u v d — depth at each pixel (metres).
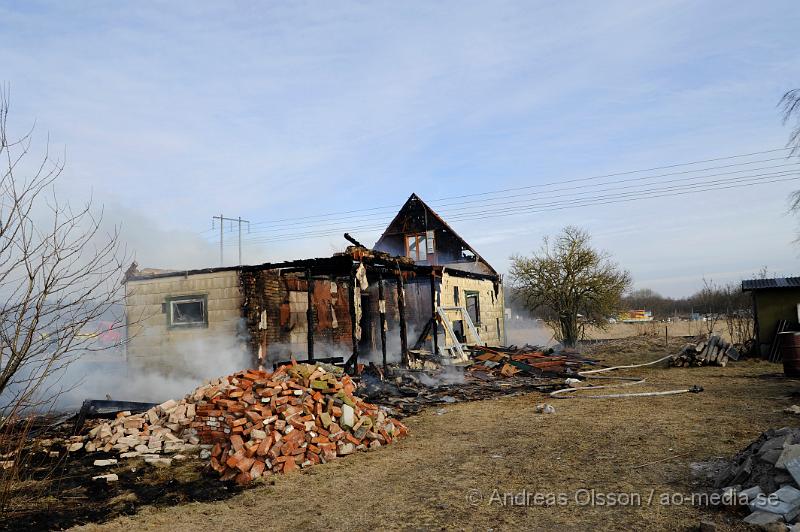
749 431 7.72
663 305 54.56
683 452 6.87
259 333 14.41
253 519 5.46
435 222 30.45
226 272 14.82
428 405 12.05
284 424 7.50
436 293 20.47
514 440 8.18
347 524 5.19
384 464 7.27
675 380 14.46
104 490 6.47
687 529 4.60
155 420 8.69
